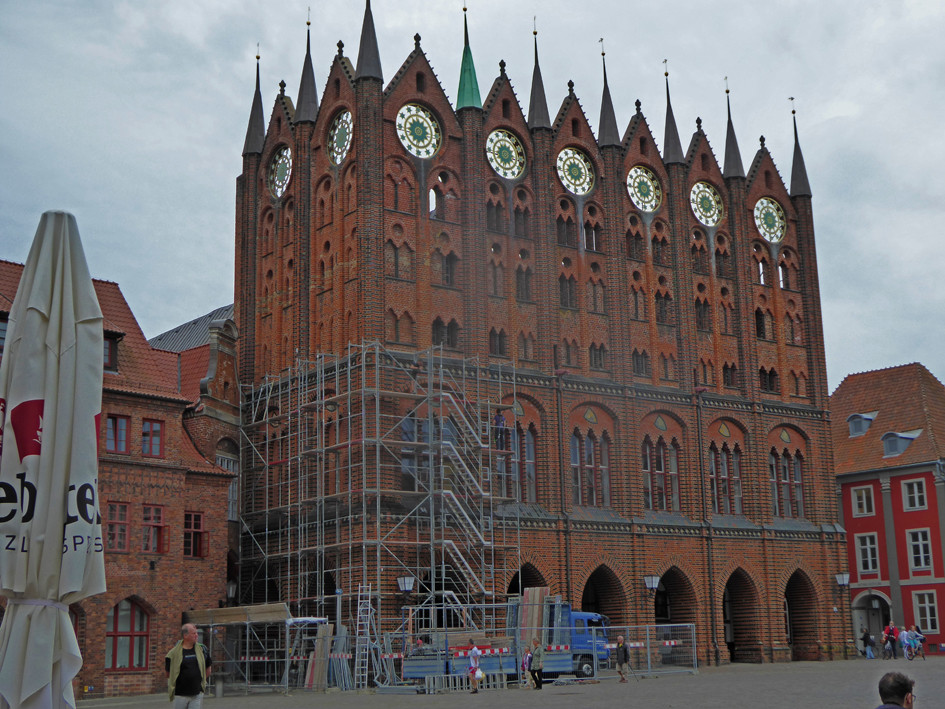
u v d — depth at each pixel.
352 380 56.50
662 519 63.81
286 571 58.28
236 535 61.22
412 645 48.56
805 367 73.38
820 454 72.50
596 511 61.88
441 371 55.94
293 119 65.25
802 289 74.31
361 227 57.16
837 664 63.25
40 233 17.02
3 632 15.89
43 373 16.45
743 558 66.81
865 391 88.50
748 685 41.84
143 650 48.94
